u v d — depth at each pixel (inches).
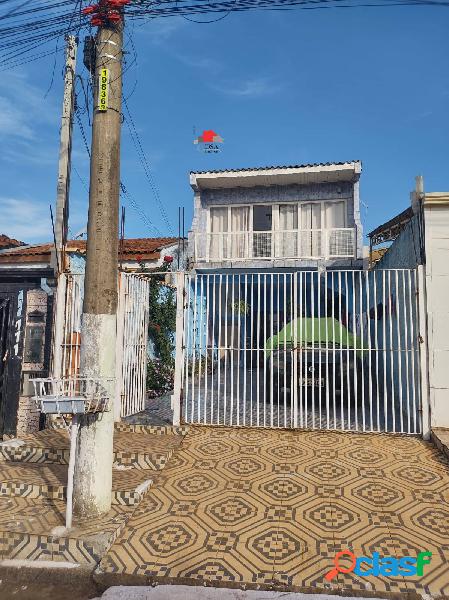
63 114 296.2
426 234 241.6
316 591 116.3
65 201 289.3
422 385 235.6
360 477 183.8
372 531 142.6
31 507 159.9
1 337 269.7
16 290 272.7
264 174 556.4
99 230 161.2
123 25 174.2
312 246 573.0
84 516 149.8
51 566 130.9
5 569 131.3
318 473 188.2
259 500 164.4
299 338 260.4
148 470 197.2
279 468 193.8
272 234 583.8
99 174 163.2
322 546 134.3
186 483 179.8
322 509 157.1
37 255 345.7
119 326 271.9
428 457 205.6
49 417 257.3
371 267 441.7
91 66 181.3
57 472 191.0
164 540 138.4
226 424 259.8
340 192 574.6
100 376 154.9
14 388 264.8
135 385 291.9
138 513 155.8
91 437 153.7
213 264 574.9
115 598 115.8
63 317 270.1
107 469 156.0
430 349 236.1
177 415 255.6
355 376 253.8
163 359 417.7
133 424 256.1
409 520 149.6
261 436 239.0
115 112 167.0
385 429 244.5
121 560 128.8
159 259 474.9
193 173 575.8
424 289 241.8
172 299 448.5
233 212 608.1
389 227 342.0
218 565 125.7
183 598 114.9
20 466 200.4
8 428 261.6
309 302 535.5
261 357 509.7
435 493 169.3
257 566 125.3
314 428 251.8
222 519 150.7
